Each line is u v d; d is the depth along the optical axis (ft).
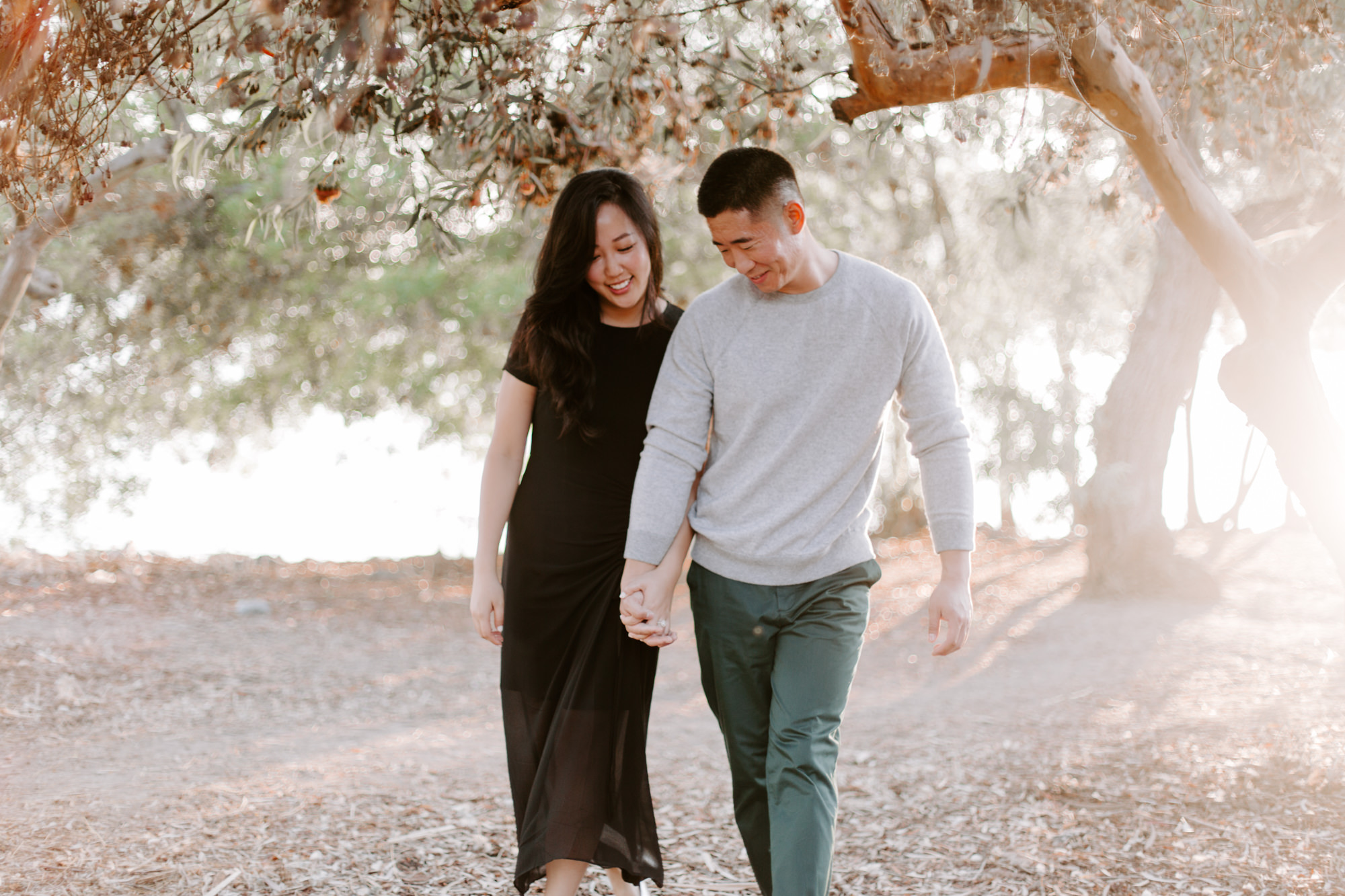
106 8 6.81
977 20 7.39
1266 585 34.99
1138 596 32.86
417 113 8.64
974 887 9.16
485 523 7.70
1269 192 15.64
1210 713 16.74
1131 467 33.12
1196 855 9.58
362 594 40.83
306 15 6.67
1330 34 8.84
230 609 34.83
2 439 37.96
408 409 42.73
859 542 7.22
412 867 10.05
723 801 12.85
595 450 7.50
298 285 34.09
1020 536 56.90
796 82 9.92
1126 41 8.65
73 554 42.96
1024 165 11.82
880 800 12.39
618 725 7.52
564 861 7.46
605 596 7.51
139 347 35.91
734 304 7.20
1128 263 20.66
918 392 7.18
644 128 9.45
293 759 16.06
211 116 10.23
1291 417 9.33
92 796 12.95
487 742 18.01
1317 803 10.76
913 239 40.88
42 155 7.20
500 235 34.30
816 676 6.94
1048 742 15.35
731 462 7.22
